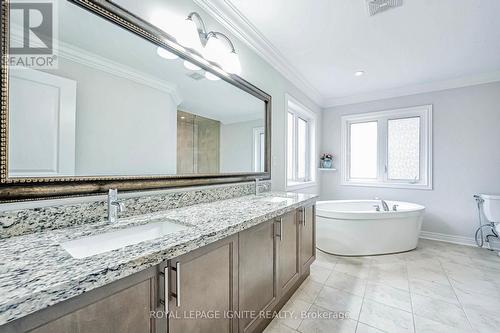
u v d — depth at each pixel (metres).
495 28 2.15
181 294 0.94
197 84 1.77
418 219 3.05
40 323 0.57
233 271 1.23
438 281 2.25
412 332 1.56
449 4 1.83
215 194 1.92
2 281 0.59
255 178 2.40
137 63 1.36
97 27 1.17
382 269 2.51
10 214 0.89
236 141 2.15
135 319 0.78
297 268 2.02
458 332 1.56
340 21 2.07
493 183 3.16
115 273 0.70
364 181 4.15
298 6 1.88
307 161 4.15
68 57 1.08
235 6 1.89
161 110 1.51
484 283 2.21
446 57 2.73
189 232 1.04
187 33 1.56
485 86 3.20
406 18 2.02
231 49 1.94
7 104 0.89
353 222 2.85
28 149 0.95
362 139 4.19
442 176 3.49
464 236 3.33
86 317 0.65
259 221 1.38
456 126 3.39
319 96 4.15
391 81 3.49
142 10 1.37
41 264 0.69
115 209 1.14
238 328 1.27
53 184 1.00
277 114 2.84
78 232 0.98
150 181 1.42
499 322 1.66
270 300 1.60
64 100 1.06
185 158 1.68
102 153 1.20
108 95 1.23
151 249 0.83
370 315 1.74
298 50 2.59
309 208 2.29
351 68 3.05
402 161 3.83
